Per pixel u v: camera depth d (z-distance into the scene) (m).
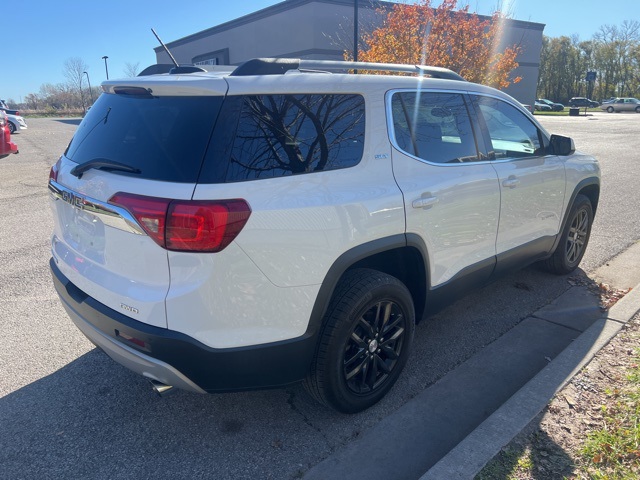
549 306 4.43
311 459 2.69
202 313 2.32
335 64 3.12
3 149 13.30
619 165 12.54
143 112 2.62
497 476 2.40
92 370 3.54
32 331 4.09
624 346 3.52
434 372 3.48
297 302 2.53
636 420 2.72
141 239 2.35
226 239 2.28
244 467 2.63
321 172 2.63
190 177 2.30
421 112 3.26
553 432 2.69
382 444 2.79
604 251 5.78
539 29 32.22
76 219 2.81
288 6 27.02
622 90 80.44
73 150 3.01
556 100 85.25
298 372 2.65
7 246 6.34
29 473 2.59
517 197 3.91
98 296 2.62
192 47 37.72
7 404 3.15
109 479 2.56
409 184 3.01
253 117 2.46
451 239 3.35
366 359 2.95
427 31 13.84
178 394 3.27
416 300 3.38
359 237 2.70
